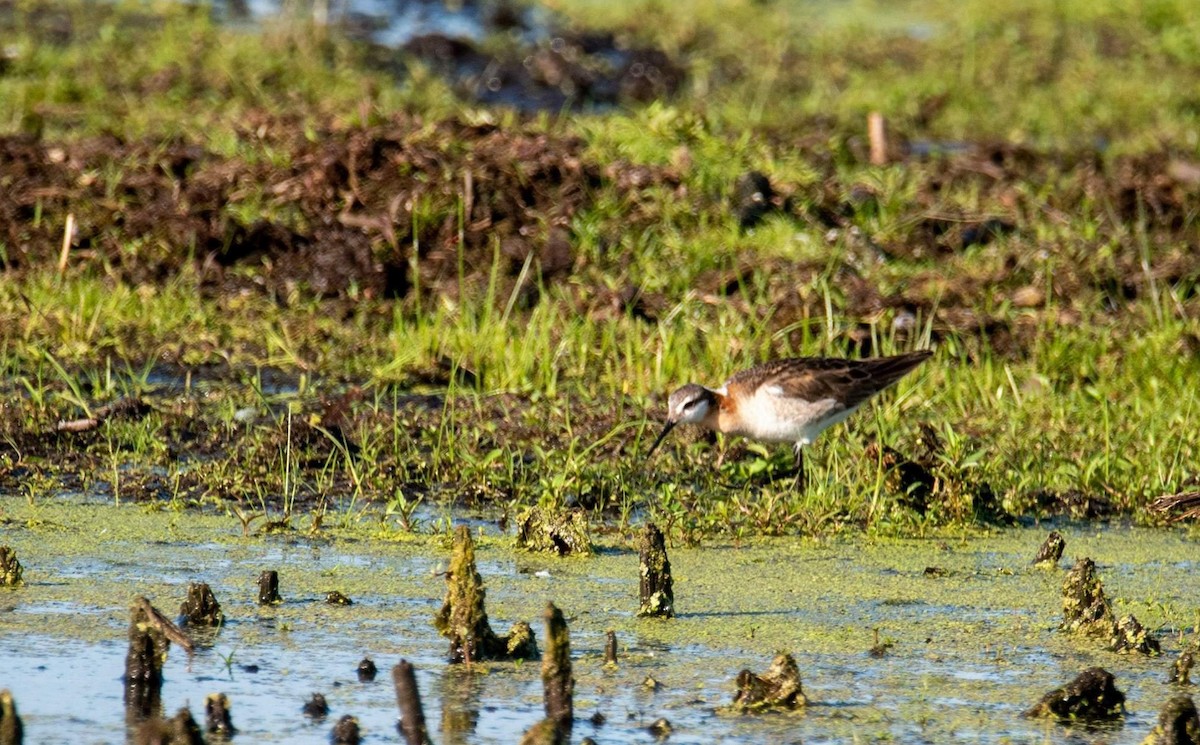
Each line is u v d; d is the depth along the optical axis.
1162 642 9.96
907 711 8.72
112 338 14.99
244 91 22.16
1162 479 13.04
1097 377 15.46
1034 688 9.12
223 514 11.89
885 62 28.16
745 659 9.40
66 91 21.28
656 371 14.77
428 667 9.12
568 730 8.34
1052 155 21.86
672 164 18.08
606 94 25.70
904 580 11.00
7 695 7.68
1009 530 12.38
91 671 8.92
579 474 12.47
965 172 20.30
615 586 10.62
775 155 19.12
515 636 9.31
